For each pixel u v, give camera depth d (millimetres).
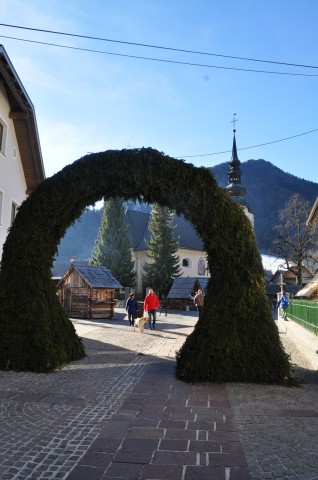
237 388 7645
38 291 9656
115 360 10727
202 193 9047
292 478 4047
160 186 9344
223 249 8781
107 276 29625
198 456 4531
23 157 19578
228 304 8500
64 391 7305
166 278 55906
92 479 3986
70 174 9875
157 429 5371
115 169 9594
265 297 8672
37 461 4371
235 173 66562
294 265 56406
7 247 9977
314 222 23469
